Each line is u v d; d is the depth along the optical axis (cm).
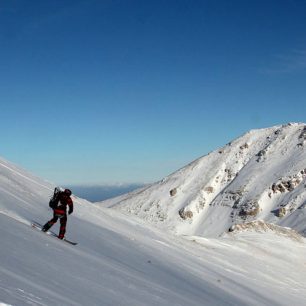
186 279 1678
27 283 640
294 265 4519
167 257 2167
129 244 1942
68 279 802
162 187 18850
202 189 17800
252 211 15000
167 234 3653
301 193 14838
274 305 2209
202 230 15388
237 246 4541
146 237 2764
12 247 838
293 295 3047
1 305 493
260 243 5006
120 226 2712
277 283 3362
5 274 629
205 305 1263
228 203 16300
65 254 1023
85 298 723
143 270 1409
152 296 1013
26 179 2778
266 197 15575
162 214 16838
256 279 3166
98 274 974
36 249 926
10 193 1850
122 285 983
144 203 17900
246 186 16775
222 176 18712
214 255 3591
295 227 12800
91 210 2841
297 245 5347
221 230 14925
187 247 3391
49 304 586
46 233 1288
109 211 3412
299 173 16000
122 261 1398
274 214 14500
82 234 1600
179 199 17612
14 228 1045
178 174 19638
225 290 1916
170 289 1257
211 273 2380
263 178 16900
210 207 16650
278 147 19062
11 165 3077
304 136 18888
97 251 1358
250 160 19212
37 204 1986
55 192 1331
